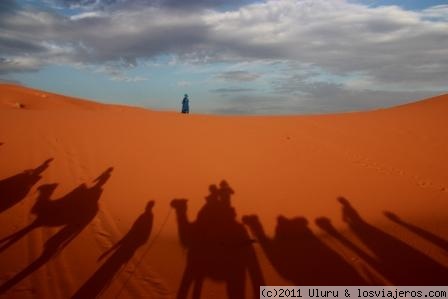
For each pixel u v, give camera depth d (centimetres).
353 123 1731
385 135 1563
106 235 766
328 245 724
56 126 1549
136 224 831
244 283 564
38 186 1054
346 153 1362
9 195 988
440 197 1028
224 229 812
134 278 577
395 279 570
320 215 895
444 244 720
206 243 737
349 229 816
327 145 1437
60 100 3528
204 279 577
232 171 1173
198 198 987
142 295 523
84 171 1162
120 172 1156
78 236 754
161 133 1501
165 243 733
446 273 590
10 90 3375
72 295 517
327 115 1933
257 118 1839
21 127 1521
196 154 1303
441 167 1255
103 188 1046
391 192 1054
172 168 1187
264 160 1271
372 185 1100
